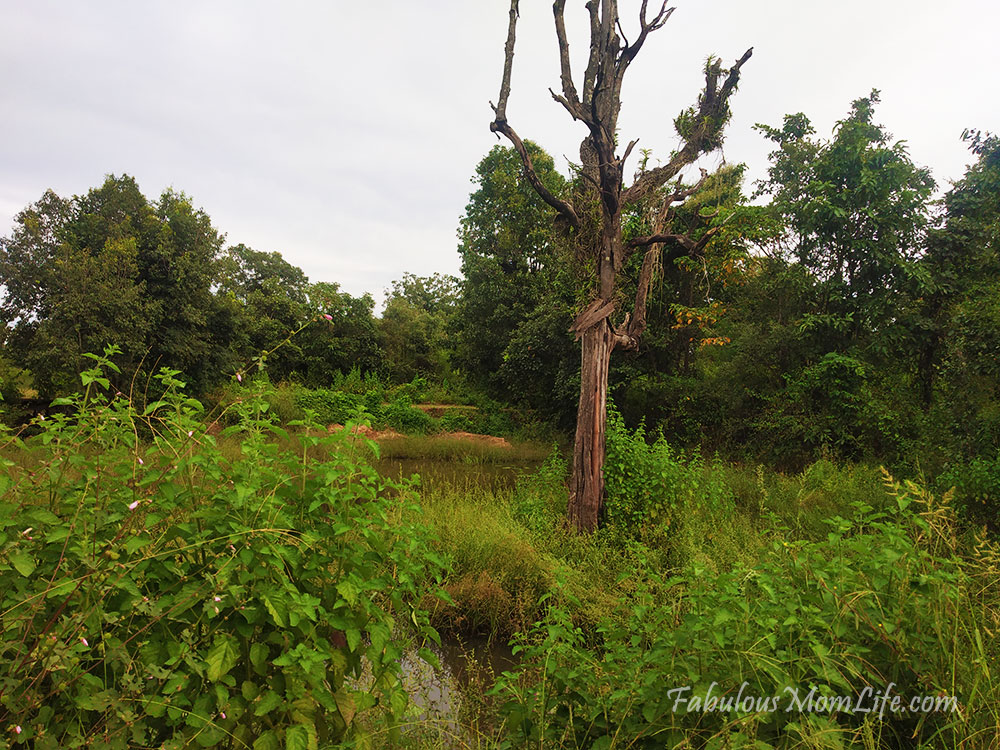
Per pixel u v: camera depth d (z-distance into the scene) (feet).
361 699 8.02
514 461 62.13
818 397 42.32
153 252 63.67
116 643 6.87
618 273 28.73
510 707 9.95
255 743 7.07
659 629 9.86
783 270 45.70
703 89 30.09
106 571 6.80
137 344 56.95
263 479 8.22
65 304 53.93
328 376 116.88
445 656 16.48
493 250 84.07
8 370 54.03
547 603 17.48
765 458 44.14
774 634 8.15
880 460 37.40
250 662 7.57
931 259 41.47
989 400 26.63
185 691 7.17
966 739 7.45
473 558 19.92
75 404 8.30
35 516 7.00
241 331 77.92
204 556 7.78
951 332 28.60
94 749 6.25
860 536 10.18
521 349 71.82
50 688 6.73
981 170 40.63
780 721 7.88
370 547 8.73
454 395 106.73
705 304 52.47
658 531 22.72
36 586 6.90
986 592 10.55
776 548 10.82
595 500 24.79
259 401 9.07
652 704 8.04
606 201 27.09
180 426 8.29
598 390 25.77
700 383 53.26
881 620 8.87
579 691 9.31
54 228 61.26
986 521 20.99
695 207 45.01
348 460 8.50
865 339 42.37
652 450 26.58
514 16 26.20
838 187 42.55
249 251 150.10
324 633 8.30
